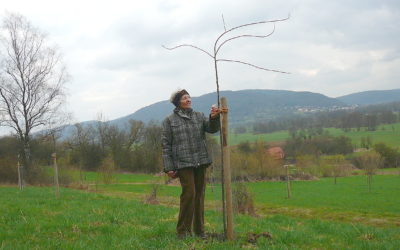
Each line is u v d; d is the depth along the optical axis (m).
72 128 76.19
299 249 6.12
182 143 6.29
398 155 82.88
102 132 79.12
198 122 6.47
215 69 6.05
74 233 7.23
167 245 5.90
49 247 5.96
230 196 6.25
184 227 6.46
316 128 127.25
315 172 70.31
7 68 46.16
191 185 6.28
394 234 9.95
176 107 6.54
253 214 17.06
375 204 33.38
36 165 49.81
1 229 7.52
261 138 70.62
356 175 72.00
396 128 133.62
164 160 6.33
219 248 5.69
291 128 132.62
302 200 36.66
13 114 47.12
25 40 46.94
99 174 51.16
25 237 6.83
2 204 13.06
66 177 50.72
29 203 13.59
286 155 82.12
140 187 48.16
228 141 6.20
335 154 82.56
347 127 134.88
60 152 58.81
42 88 47.81
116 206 12.99
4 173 48.97
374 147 84.19
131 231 7.34
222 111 6.00
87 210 11.20
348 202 34.78
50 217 9.44
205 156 6.41
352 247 6.86
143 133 80.25
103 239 6.53
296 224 11.47
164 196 31.73
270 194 43.25
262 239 6.52
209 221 10.05
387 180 60.72
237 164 54.22
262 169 63.62
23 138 48.88
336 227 10.30
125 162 78.94
